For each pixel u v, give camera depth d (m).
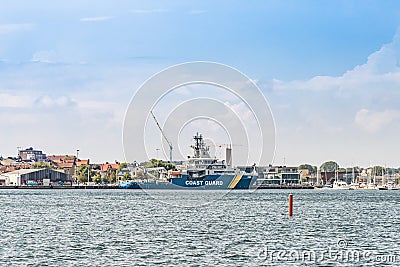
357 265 50.16
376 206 142.75
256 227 80.62
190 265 50.03
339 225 85.00
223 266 49.72
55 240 65.56
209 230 76.38
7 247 60.09
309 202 162.75
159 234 71.62
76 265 50.09
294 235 71.00
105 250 57.94
